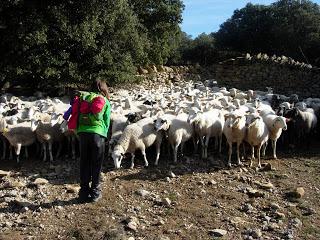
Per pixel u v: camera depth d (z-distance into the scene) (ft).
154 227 28.63
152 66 102.99
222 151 44.78
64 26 67.56
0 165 40.63
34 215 29.96
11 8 68.03
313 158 43.57
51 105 52.03
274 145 43.04
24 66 67.97
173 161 41.27
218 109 48.39
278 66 95.30
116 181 36.14
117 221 29.22
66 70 69.05
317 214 30.71
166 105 52.54
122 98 62.49
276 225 28.81
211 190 34.68
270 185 35.27
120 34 75.87
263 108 50.01
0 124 41.22
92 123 30.37
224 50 170.60
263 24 164.14
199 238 27.30
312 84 88.69
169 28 106.83
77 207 31.07
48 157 43.04
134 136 38.78
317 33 149.69
